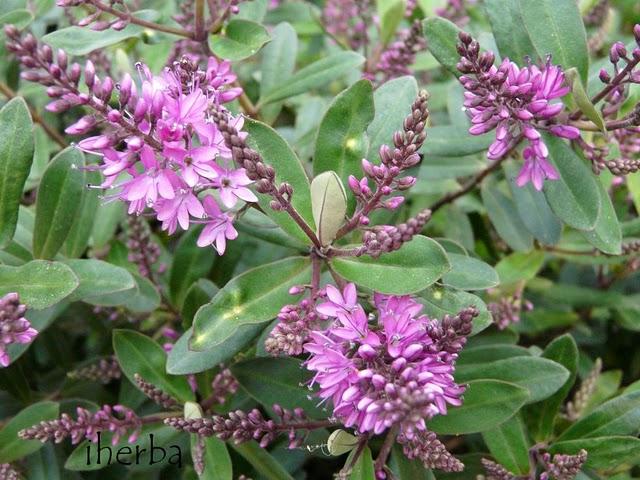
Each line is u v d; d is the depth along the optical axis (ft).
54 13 1.13
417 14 1.27
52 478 0.84
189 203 0.66
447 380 0.61
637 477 0.97
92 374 0.89
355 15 1.29
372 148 0.78
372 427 0.59
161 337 0.95
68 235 0.88
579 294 1.04
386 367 0.61
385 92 0.80
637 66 0.82
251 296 0.70
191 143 0.66
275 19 1.35
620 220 1.05
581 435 0.79
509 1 0.81
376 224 0.77
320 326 0.70
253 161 0.61
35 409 0.81
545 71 0.70
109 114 0.60
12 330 0.63
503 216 0.99
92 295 0.74
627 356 1.13
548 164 0.76
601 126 0.72
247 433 0.71
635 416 0.77
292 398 0.76
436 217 1.09
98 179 0.88
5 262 0.83
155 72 1.07
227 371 0.80
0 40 0.91
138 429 0.78
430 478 0.73
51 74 0.59
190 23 0.95
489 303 0.92
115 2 0.85
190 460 0.89
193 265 0.93
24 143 0.73
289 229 0.70
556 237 0.88
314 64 0.96
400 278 0.66
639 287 1.11
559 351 0.81
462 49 0.68
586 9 1.02
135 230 0.89
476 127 0.71
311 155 1.01
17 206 0.74
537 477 0.80
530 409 0.83
